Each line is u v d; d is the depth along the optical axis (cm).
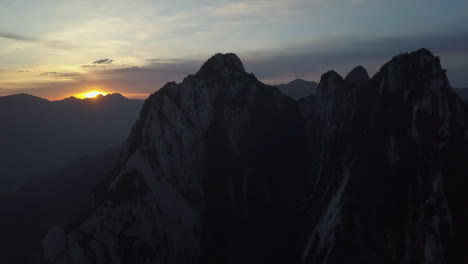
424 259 4512
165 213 7525
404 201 5009
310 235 6272
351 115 6925
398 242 4809
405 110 5581
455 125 5203
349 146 6488
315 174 7769
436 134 5153
